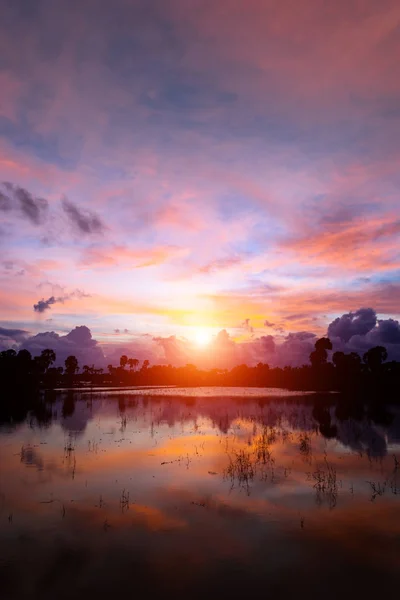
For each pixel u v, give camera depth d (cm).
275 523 1148
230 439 2441
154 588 827
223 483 1520
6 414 3800
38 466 1770
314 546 1011
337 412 4106
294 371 13850
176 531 1093
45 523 1141
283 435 2611
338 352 12044
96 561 931
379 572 893
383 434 2694
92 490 1434
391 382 9900
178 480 1559
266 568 905
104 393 7531
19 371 8756
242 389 9969
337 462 1870
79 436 2550
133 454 2011
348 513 1228
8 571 889
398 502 1324
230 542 1030
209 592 815
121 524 1135
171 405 4866
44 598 794
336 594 811
